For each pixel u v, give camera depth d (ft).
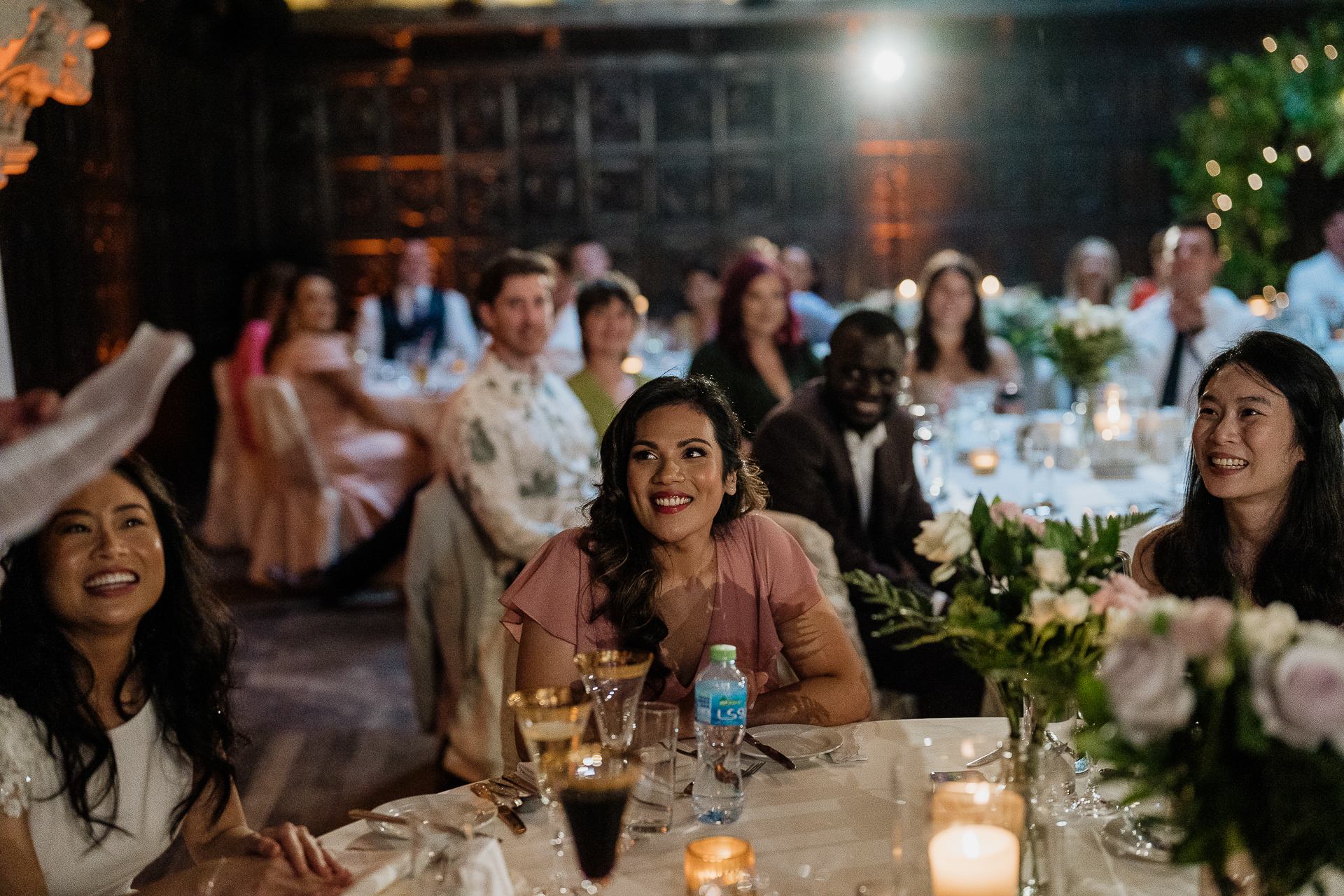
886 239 31.12
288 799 11.30
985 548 4.37
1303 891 4.05
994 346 16.48
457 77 30.04
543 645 6.27
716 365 13.19
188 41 25.27
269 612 17.84
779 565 6.59
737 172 30.94
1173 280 15.80
